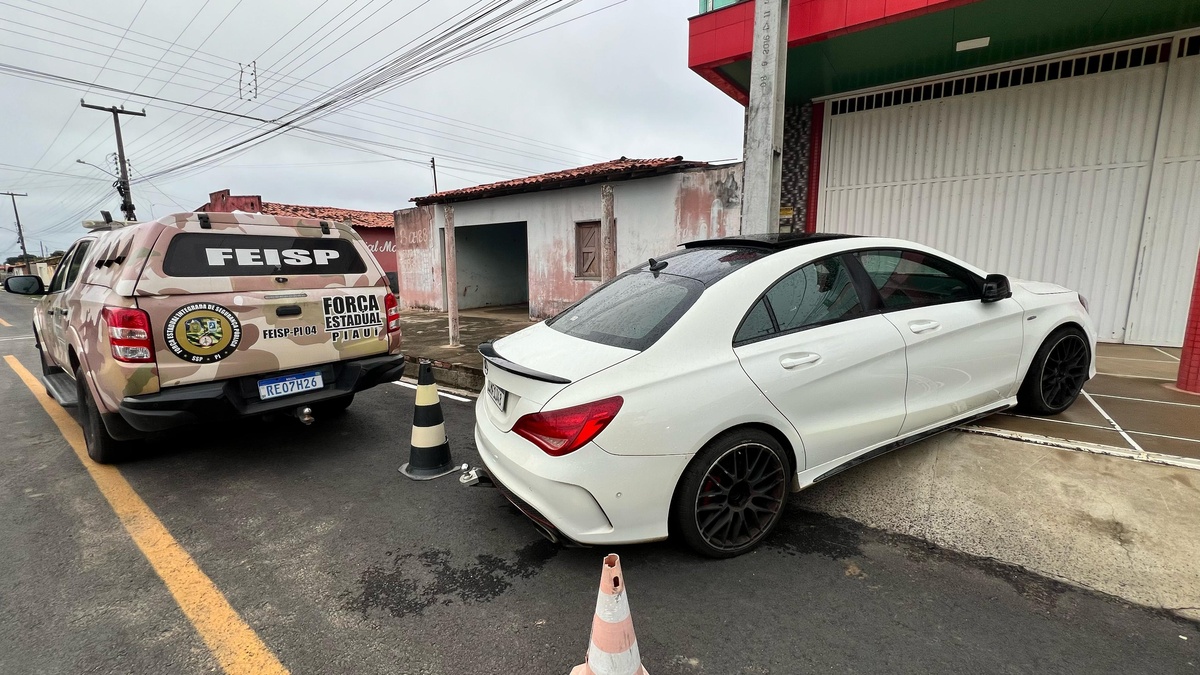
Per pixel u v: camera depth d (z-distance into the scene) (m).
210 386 3.59
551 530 2.53
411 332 10.30
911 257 3.33
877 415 2.99
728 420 2.55
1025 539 2.80
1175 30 5.69
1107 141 6.17
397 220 14.95
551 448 2.44
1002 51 6.29
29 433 4.92
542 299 11.49
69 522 3.26
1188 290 5.96
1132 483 2.89
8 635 2.29
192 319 3.51
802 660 2.11
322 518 3.30
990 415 3.79
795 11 5.98
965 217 7.07
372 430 4.95
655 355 2.53
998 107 6.71
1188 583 2.42
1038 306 3.65
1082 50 6.16
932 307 3.25
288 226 4.09
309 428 5.00
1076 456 3.12
